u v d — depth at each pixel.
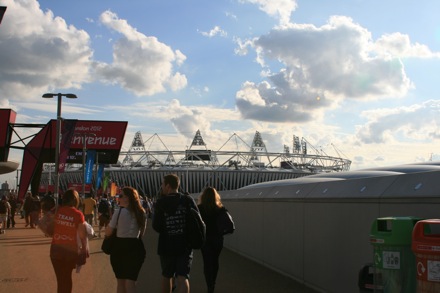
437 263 3.98
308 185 10.39
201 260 13.96
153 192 159.38
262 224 12.94
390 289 4.59
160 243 7.27
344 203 8.12
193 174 161.50
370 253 7.20
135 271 7.03
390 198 6.71
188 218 7.30
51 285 9.93
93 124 57.75
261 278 10.63
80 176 141.12
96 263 13.47
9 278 10.80
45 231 7.34
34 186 46.28
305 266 9.81
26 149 45.94
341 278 8.16
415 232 4.18
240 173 164.25
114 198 59.19
